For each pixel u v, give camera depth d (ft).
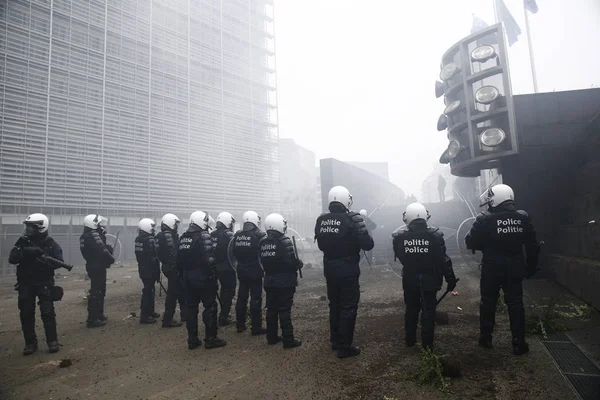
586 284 20.15
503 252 14.38
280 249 16.08
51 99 67.21
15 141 62.23
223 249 21.20
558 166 29.12
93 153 71.92
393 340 16.38
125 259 72.33
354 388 11.66
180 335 19.27
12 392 12.58
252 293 18.80
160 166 83.46
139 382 13.07
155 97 84.74
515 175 29.91
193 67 95.25
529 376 11.97
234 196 100.99
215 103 99.91
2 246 56.85
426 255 14.40
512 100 28.12
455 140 31.07
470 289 27.17
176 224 22.36
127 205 76.02
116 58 78.33
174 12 92.63
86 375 13.99
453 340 15.94
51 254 17.60
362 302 24.98
